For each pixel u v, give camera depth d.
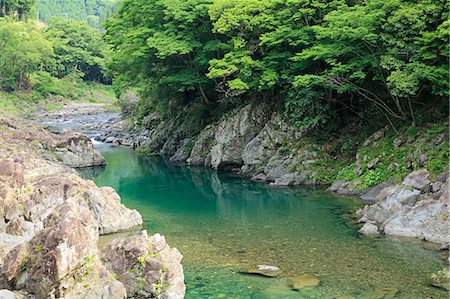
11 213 13.77
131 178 27.45
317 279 11.77
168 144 36.47
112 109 76.00
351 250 13.88
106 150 39.41
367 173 21.14
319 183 23.56
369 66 22.94
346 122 26.14
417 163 18.97
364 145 22.42
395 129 21.73
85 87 95.38
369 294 10.81
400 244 14.24
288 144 25.62
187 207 20.22
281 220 17.55
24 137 30.45
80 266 10.28
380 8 19.98
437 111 20.88
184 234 16.03
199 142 32.06
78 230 10.53
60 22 102.50
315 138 25.38
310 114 25.52
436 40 18.55
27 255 10.42
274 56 25.27
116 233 16.23
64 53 97.12
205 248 14.44
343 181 22.03
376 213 16.58
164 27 31.08
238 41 25.77
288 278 11.89
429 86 20.86
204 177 27.39
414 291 10.91
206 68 31.50
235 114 29.30
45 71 90.38
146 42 30.78
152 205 20.69
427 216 14.77
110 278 10.49
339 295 10.81
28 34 82.06
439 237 14.24
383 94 23.41
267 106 28.50
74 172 26.95
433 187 16.38
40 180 16.25
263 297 10.81
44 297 9.80
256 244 14.73
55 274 9.73
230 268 12.67
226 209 19.62
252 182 25.39
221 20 25.69
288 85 25.86
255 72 26.80
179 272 11.14
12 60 77.56
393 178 19.69
